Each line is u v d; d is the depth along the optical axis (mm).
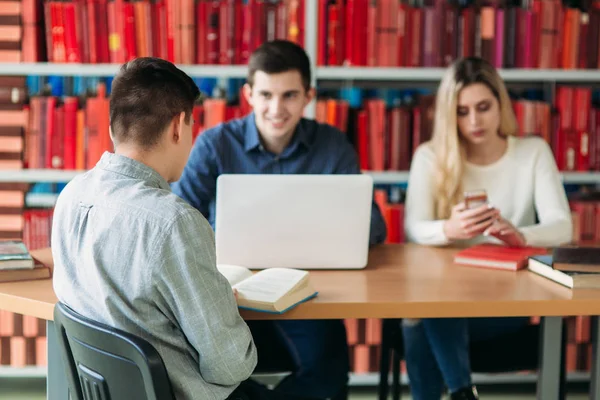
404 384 3100
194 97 1471
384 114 2996
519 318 2215
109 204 1353
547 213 2373
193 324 1317
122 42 2934
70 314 1350
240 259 1873
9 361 3018
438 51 2979
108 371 1321
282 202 1841
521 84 3168
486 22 2982
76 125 2957
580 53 3043
